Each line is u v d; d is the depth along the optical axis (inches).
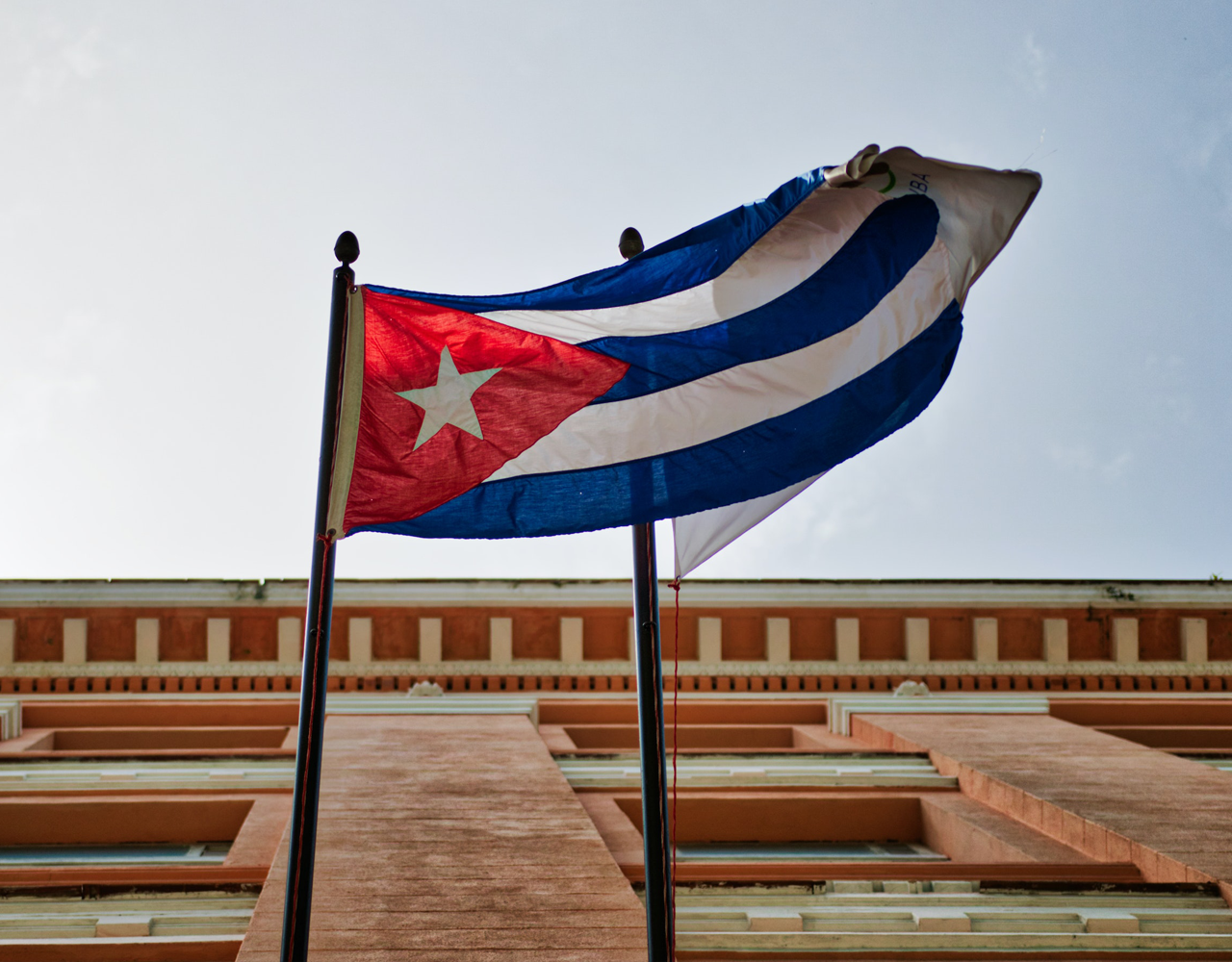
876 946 289.9
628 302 244.4
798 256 243.4
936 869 331.0
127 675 698.8
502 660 727.1
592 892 300.2
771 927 295.6
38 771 478.9
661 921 223.9
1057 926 298.4
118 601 705.6
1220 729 636.7
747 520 245.4
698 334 242.5
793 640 739.4
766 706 693.3
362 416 233.1
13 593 700.0
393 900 292.8
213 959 277.9
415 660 724.0
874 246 239.9
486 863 324.8
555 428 238.1
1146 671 749.3
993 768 464.8
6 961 273.7
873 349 239.0
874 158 219.1
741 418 239.3
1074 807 392.5
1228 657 760.3
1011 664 742.5
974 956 288.7
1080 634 754.2
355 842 347.3
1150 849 339.0
